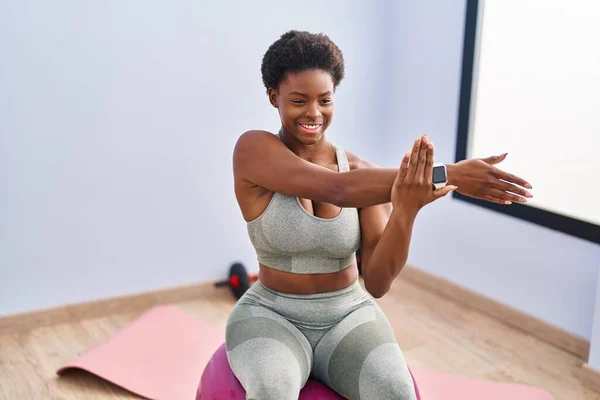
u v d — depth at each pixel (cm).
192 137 257
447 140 271
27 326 242
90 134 239
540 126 235
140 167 251
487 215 256
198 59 251
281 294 143
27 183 233
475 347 234
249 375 125
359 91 290
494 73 250
